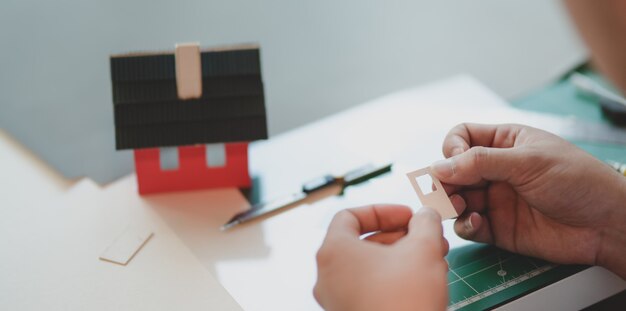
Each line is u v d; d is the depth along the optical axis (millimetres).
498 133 776
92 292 701
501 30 1809
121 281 717
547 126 960
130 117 806
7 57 1475
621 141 920
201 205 845
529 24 1818
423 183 810
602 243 708
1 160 906
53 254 753
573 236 714
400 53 1697
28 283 711
